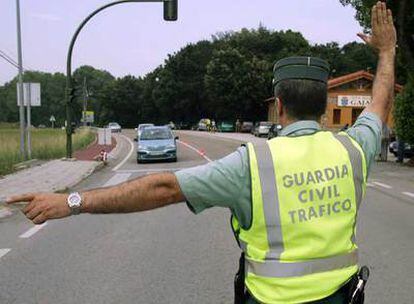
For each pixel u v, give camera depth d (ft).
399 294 19.51
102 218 35.55
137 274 22.20
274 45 304.71
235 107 277.85
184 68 335.47
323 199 7.54
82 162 80.23
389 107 9.11
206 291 19.94
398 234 29.73
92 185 56.75
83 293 19.89
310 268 7.39
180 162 87.45
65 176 62.18
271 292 7.39
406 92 76.69
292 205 7.45
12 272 22.74
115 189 7.67
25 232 31.24
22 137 81.66
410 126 75.72
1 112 443.73
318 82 8.19
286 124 8.26
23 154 80.89
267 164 7.54
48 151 91.56
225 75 276.82
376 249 26.20
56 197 7.71
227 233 30.42
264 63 277.23
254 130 208.13
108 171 73.00
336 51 308.81
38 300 19.21
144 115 390.42
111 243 28.19
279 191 7.46
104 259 24.73
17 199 7.75
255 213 7.47
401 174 64.85
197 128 301.84
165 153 86.17
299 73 8.16
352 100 201.36
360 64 306.35
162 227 32.50
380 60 9.26
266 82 273.95
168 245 27.55
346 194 7.68
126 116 405.39
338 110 201.67
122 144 146.72
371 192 48.14
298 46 302.45
